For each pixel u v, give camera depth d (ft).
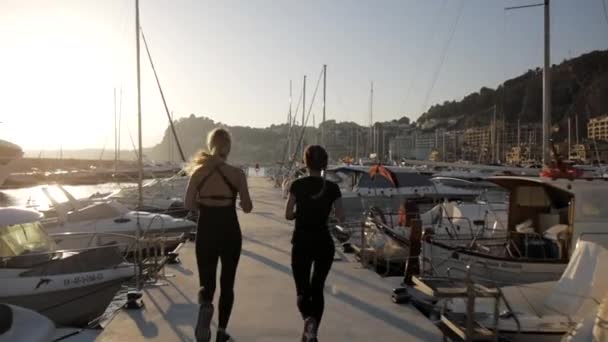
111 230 46.16
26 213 25.85
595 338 16.63
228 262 17.97
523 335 19.60
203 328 17.30
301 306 17.97
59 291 25.32
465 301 23.06
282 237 50.31
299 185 18.03
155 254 31.71
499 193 83.10
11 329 16.39
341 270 34.17
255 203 92.84
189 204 17.89
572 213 31.09
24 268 26.22
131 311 24.29
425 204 68.23
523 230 35.24
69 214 46.50
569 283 22.00
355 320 22.93
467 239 37.68
